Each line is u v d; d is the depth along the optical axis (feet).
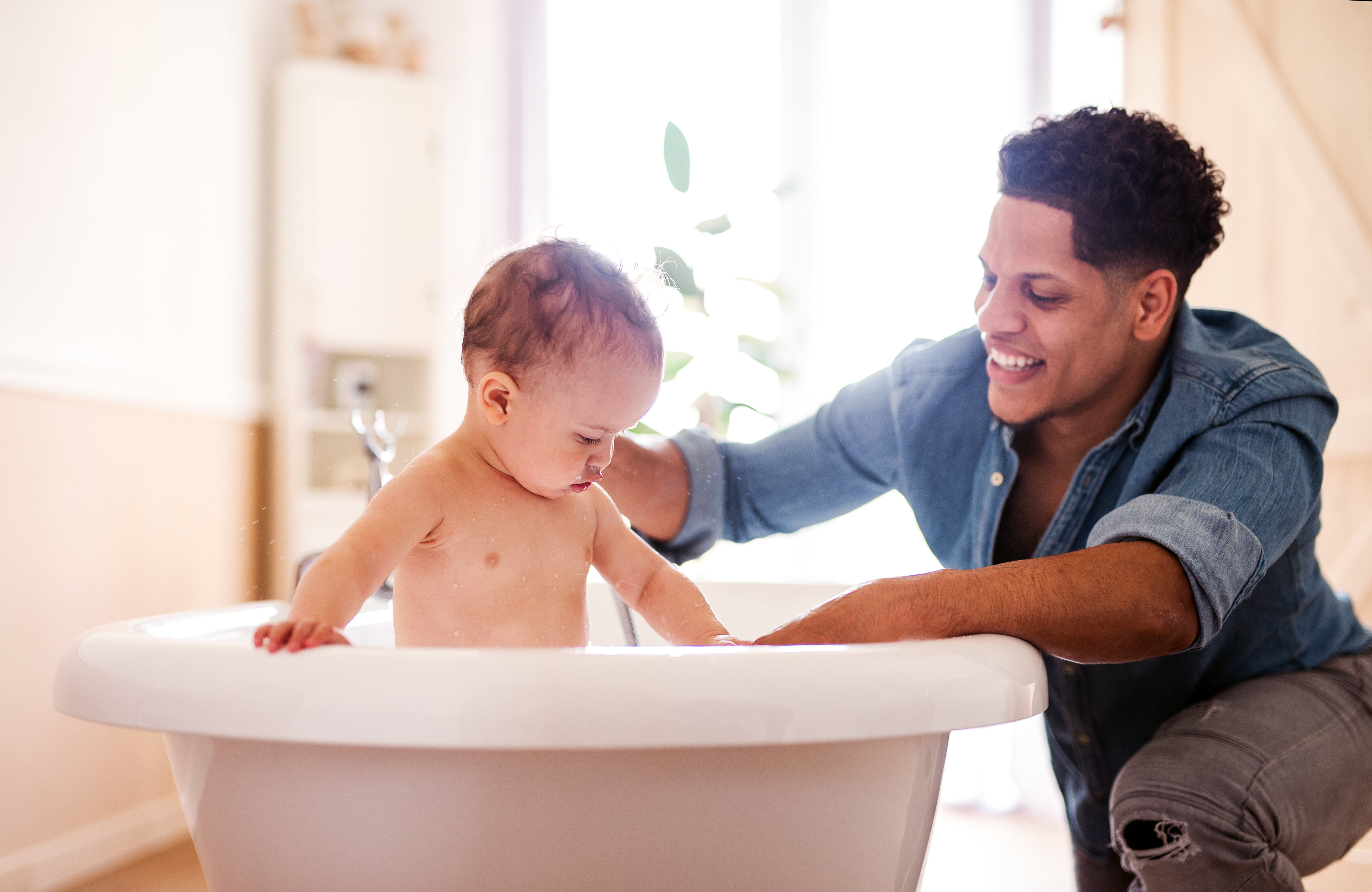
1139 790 2.95
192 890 5.71
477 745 1.74
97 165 6.23
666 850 1.98
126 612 6.34
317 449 8.84
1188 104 6.86
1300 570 3.23
